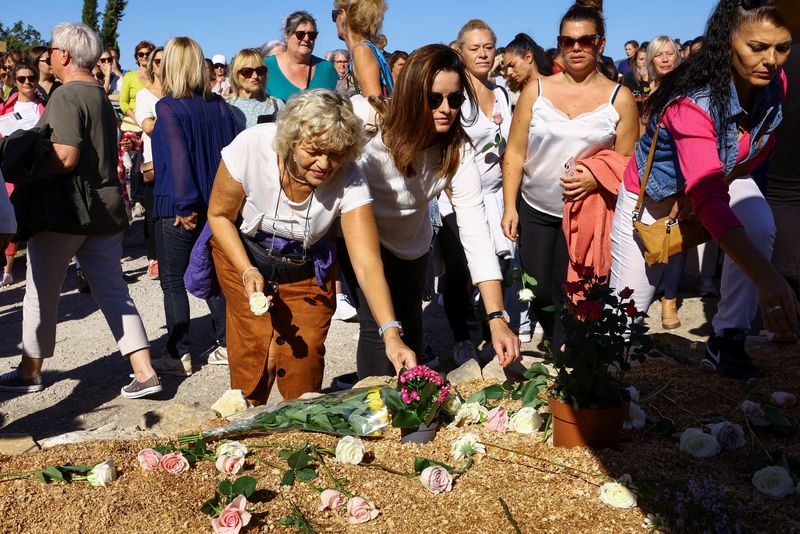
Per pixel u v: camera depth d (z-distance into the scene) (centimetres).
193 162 518
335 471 273
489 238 341
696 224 348
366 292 308
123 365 559
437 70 311
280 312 351
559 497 253
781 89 339
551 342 466
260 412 319
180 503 253
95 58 464
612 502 247
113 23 3812
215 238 348
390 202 353
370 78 446
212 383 525
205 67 529
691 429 288
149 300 757
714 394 360
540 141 431
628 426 303
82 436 309
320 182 304
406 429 292
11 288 823
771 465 277
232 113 545
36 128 443
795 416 334
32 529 242
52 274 478
